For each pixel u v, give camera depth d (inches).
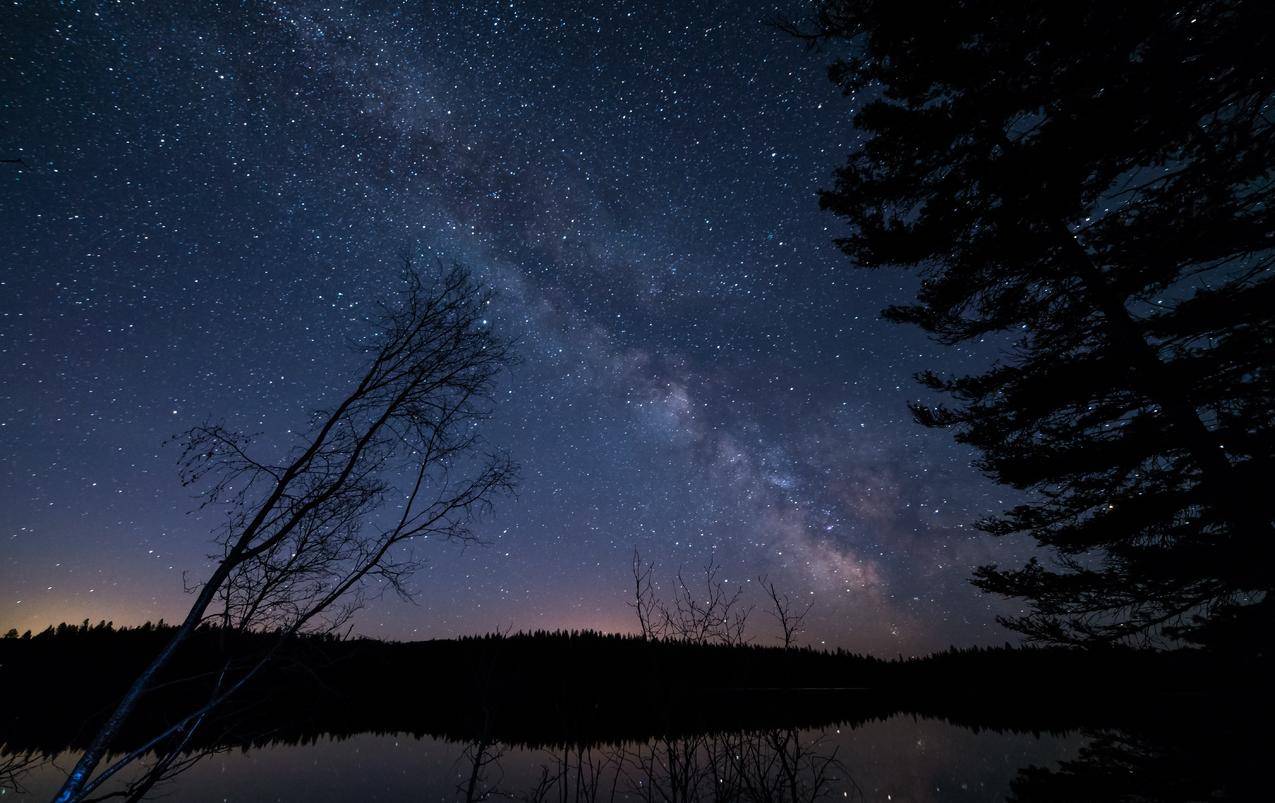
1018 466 380.8
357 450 190.5
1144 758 341.7
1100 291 309.3
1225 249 248.8
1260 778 269.3
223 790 402.9
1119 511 349.7
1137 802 275.9
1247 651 313.9
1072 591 373.7
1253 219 233.6
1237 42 183.9
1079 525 377.1
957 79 322.0
